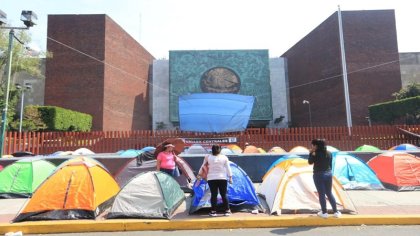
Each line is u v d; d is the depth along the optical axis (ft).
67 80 116.98
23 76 138.51
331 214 24.71
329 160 24.32
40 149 66.74
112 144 68.69
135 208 24.93
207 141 68.95
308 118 138.92
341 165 37.81
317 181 24.09
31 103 135.95
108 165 42.01
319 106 131.54
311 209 25.63
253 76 147.02
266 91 146.41
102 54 117.91
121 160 42.19
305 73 142.20
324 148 24.31
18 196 33.73
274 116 151.64
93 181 26.50
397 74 118.32
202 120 78.43
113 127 120.67
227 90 145.07
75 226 23.15
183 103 81.25
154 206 25.05
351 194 33.42
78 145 67.87
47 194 25.38
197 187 26.96
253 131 70.64
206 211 26.43
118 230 23.22
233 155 43.75
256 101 145.18
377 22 121.19
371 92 117.08
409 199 30.66
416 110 89.04
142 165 37.47
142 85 144.25
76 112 104.32
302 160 28.94
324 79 128.77
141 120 141.79
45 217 24.39
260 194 31.81
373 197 31.76
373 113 102.68
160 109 147.43
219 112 79.56
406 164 36.78
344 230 22.34
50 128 92.38
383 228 22.68
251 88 146.00
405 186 35.35
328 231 22.13
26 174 35.06
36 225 23.03
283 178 27.20
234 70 146.72
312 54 137.08
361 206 27.66
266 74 147.84
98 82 116.47
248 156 43.86
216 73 145.89
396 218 23.71
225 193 25.07
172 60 146.00
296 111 148.66
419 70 132.77
